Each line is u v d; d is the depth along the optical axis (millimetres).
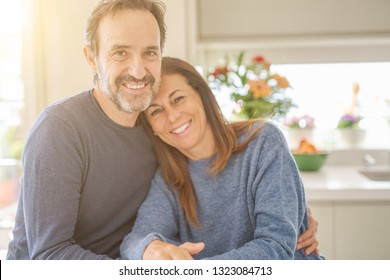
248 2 3209
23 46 3045
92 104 1417
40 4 3045
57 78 3092
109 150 1420
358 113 3371
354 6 3146
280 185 1327
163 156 1482
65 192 1303
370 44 3279
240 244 1440
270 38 3195
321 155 2949
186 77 1420
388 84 3326
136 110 1335
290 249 1264
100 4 1318
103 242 1517
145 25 1291
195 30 3080
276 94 3092
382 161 3244
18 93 3162
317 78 3365
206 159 1453
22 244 1470
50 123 1326
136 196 1524
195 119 1412
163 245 1210
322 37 3158
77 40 3053
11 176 3160
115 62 1295
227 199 1435
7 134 3197
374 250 2529
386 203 2508
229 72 3031
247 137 1433
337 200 2508
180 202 1465
